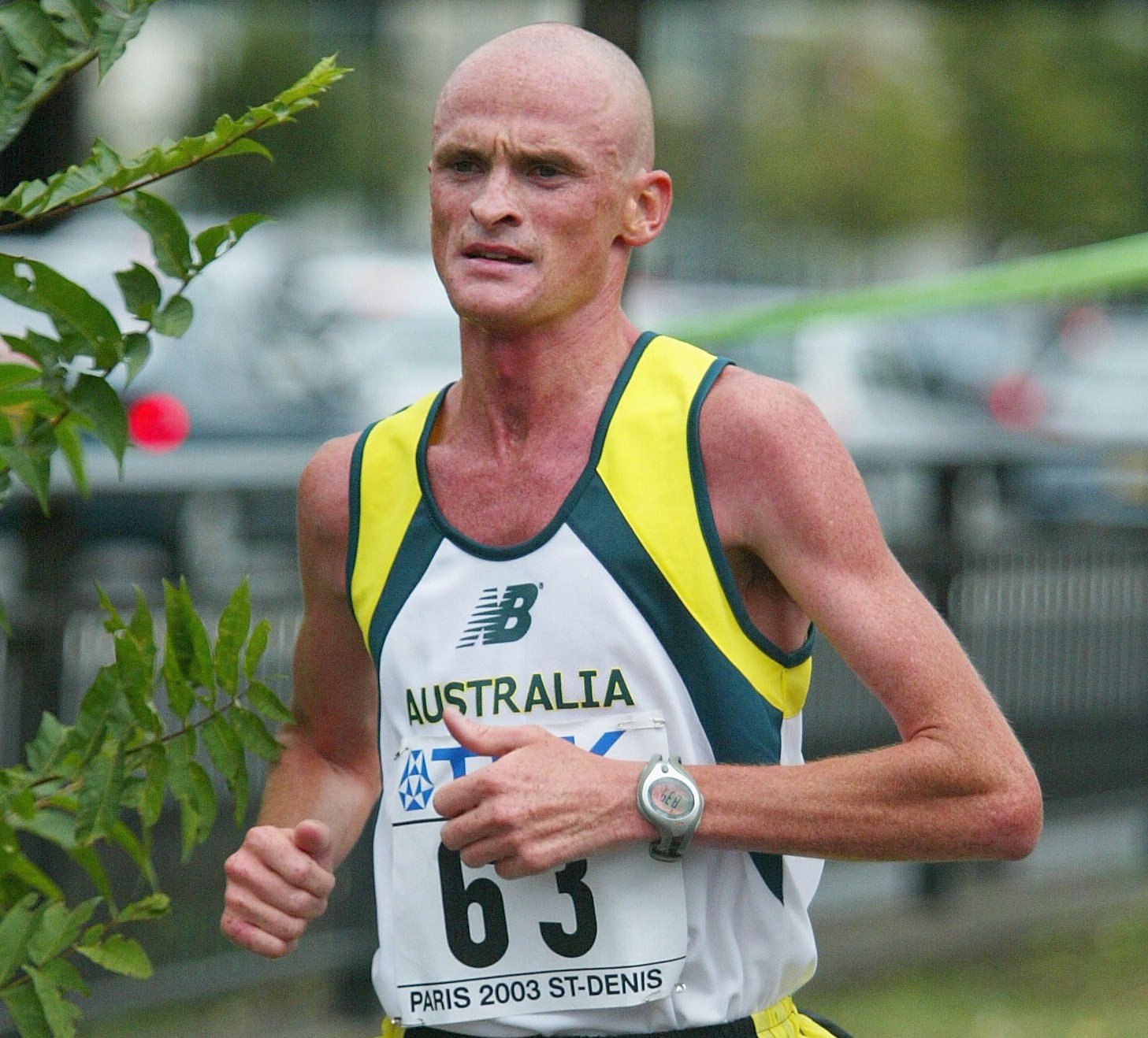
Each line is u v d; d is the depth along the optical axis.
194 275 7.91
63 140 42.72
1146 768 24.53
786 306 14.45
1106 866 25.33
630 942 7.81
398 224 101.00
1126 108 88.50
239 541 34.34
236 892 8.26
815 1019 9.14
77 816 7.87
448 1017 8.04
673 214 99.44
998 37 88.31
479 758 7.97
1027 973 21.80
